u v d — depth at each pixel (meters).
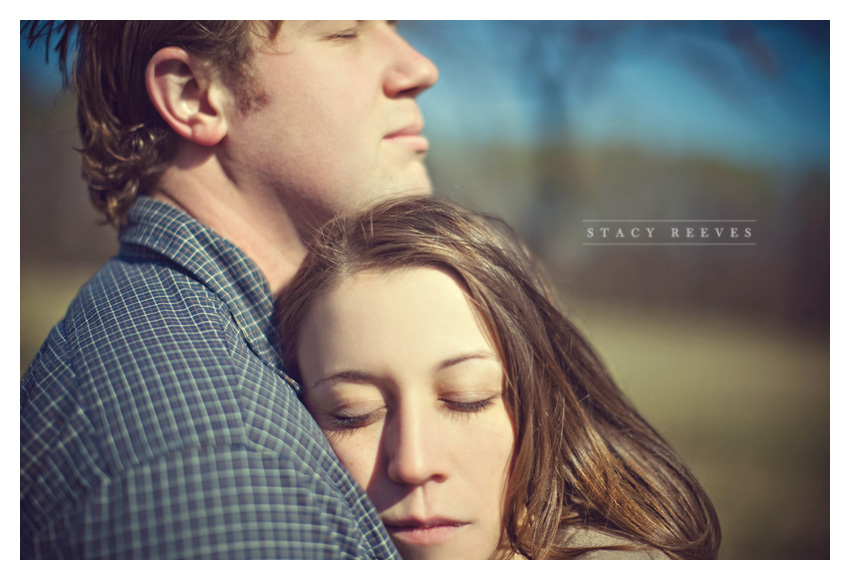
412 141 1.01
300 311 0.83
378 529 0.72
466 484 0.78
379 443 0.77
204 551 0.58
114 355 0.67
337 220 0.88
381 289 0.79
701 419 2.00
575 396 0.98
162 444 0.60
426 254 0.81
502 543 0.82
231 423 0.63
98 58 0.92
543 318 0.97
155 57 0.85
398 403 0.77
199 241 0.82
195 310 0.75
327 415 0.79
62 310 2.61
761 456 1.79
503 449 0.81
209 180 0.89
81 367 0.68
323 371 0.79
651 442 1.08
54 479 0.61
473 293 0.81
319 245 0.85
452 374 0.77
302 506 0.62
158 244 0.81
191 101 0.88
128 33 0.88
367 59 0.92
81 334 0.73
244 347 0.77
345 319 0.78
